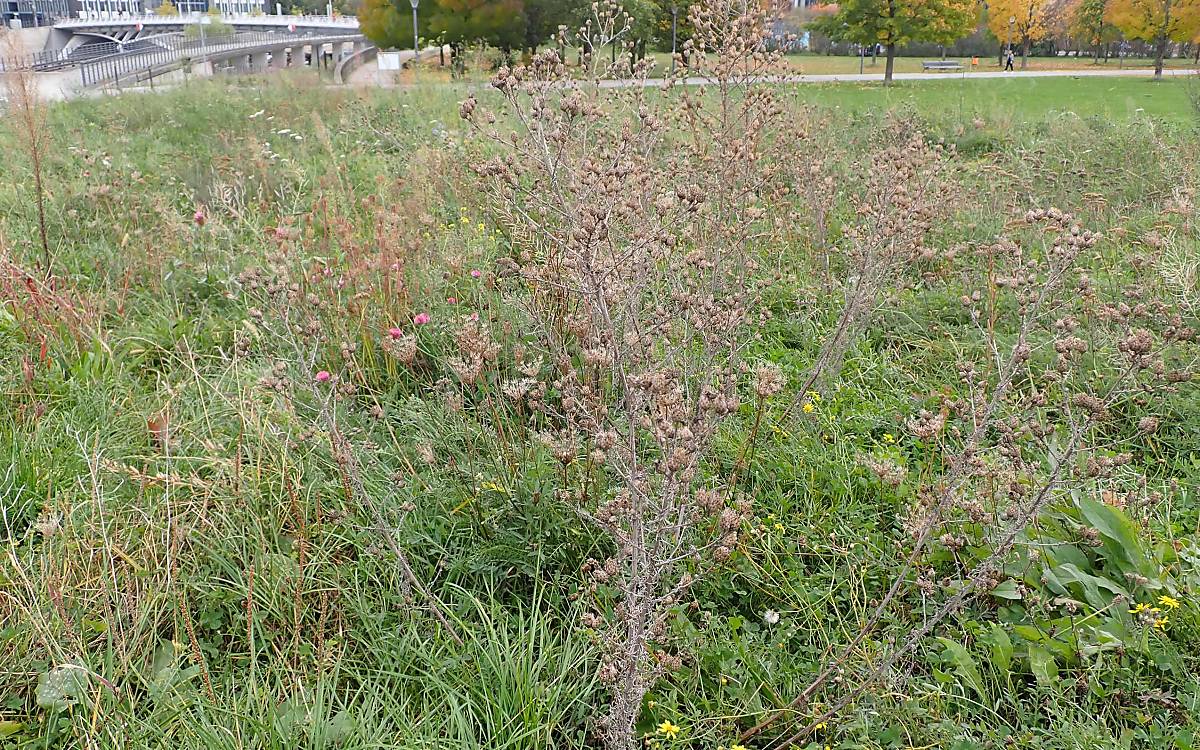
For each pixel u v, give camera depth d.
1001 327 4.86
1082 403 2.68
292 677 2.66
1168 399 3.98
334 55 67.44
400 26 36.03
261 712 2.47
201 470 3.64
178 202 7.46
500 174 3.33
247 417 3.64
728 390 3.26
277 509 3.32
